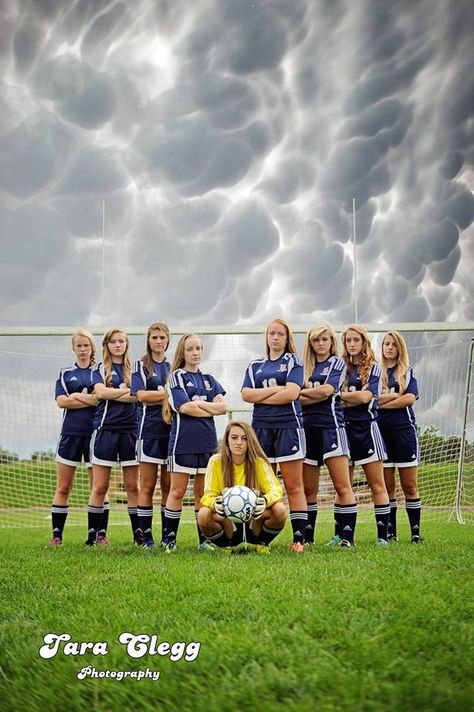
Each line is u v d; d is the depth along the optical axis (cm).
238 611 330
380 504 712
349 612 317
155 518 1352
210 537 635
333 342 696
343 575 431
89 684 242
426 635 274
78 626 316
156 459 696
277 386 653
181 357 680
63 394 785
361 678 227
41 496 1201
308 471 716
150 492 701
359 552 595
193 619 318
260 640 275
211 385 695
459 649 257
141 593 388
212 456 639
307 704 207
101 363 779
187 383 671
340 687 218
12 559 588
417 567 463
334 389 675
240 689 222
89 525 754
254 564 501
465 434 1138
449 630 284
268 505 611
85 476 1307
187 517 1356
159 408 699
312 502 728
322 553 599
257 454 625
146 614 331
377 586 387
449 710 202
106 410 747
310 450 708
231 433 626
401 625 289
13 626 319
